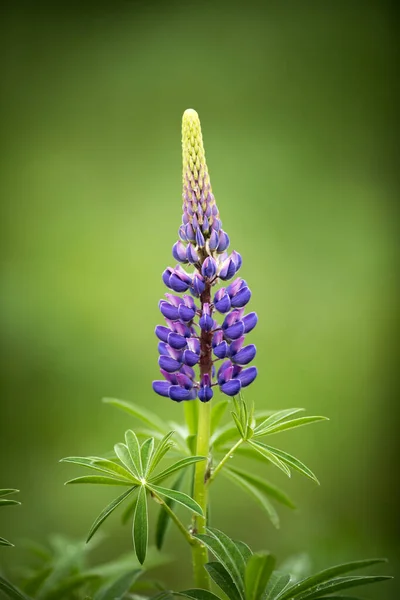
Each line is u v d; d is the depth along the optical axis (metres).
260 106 3.69
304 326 3.30
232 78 3.74
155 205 3.58
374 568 1.52
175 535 2.35
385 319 3.09
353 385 3.09
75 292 3.37
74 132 3.71
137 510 1.20
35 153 3.65
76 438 3.02
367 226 3.39
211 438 1.32
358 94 3.54
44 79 3.73
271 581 1.21
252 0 3.76
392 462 2.67
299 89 3.66
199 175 1.25
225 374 1.24
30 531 2.49
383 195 3.38
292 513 2.55
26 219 3.54
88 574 1.33
